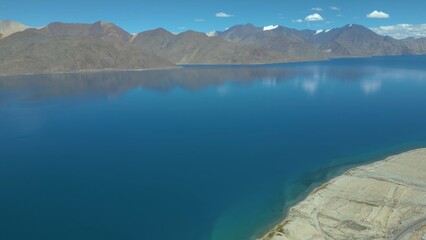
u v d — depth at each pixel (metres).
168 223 54.09
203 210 57.94
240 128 108.38
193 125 112.56
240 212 57.28
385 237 49.09
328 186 64.62
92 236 50.59
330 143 92.19
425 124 110.75
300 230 51.28
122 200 60.78
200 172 72.94
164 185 66.62
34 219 54.88
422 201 57.62
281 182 68.12
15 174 71.81
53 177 70.19
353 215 54.84
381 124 111.75
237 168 75.00
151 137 98.69
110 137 98.75
